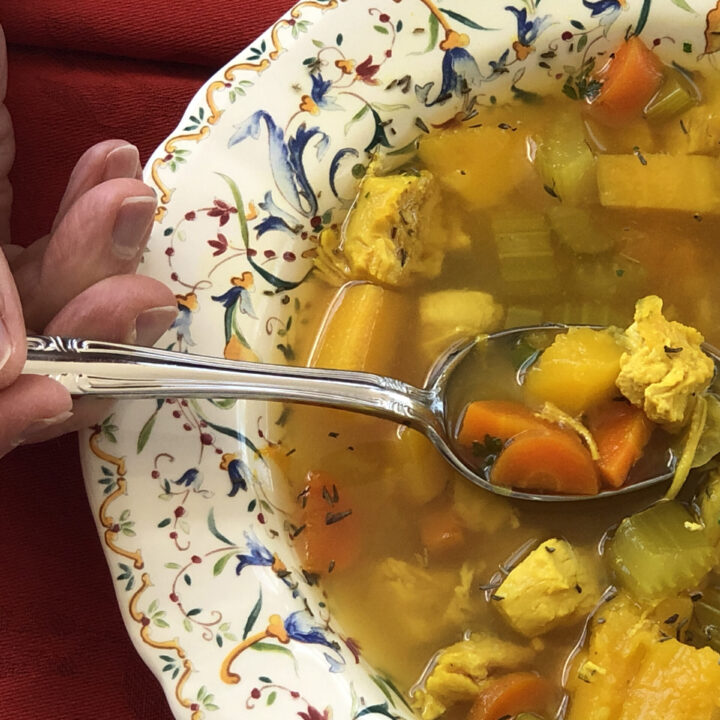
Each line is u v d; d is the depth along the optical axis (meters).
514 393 0.30
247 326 0.29
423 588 0.29
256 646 0.26
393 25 0.31
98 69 0.34
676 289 0.32
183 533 0.27
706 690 0.27
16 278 0.28
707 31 0.31
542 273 0.32
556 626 0.29
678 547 0.28
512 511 0.30
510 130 0.32
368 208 0.31
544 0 0.31
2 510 0.30
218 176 0.30
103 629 0.30
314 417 0.30
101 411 0.27
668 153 0.32
